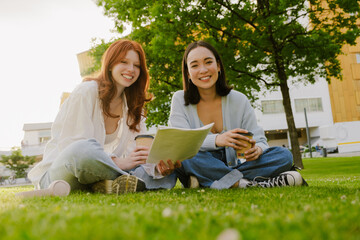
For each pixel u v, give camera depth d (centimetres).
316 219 82
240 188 238
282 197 157
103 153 218
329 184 298
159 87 1099
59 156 224
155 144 206
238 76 991
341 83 3039
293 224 75
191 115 284
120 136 289
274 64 1020
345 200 128
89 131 245
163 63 1047
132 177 215
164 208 122
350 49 2952
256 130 271
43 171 248
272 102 3092
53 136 256
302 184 242
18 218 94
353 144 2867
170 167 231
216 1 897
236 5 912
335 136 2905
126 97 290
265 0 902
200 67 263
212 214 98
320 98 3128
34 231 71
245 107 282
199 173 257
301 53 930
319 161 1334
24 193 198
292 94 3112
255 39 877
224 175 249
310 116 3111
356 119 3006
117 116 271
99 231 71
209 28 920
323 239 63
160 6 860
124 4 949
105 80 266
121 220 86
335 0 880
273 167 246
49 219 88
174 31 865
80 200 170
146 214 98
